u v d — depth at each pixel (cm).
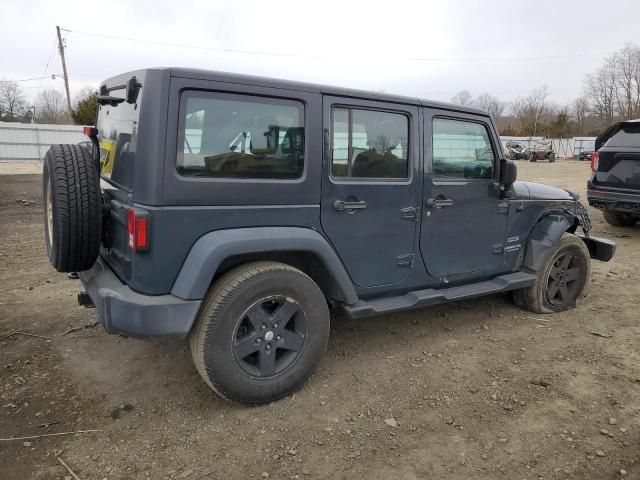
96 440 274
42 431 280
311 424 294
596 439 286
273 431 286
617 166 790
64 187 292
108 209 317
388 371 359
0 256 632
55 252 302
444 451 273
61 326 419
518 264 464
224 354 287
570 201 499
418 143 368
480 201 413
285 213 310
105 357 367
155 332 270
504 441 282
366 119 342
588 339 422
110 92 355
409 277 380
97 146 321
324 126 320
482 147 414
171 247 276
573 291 495
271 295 299
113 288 287
